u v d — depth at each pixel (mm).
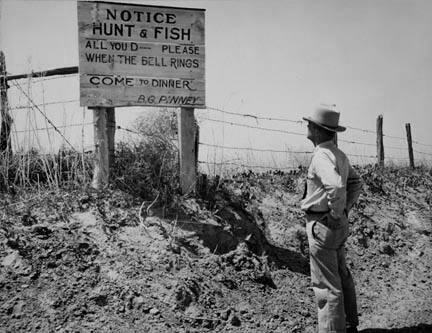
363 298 6051
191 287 5109
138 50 6633
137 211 6094
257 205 7414
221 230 6184
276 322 5047
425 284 6660
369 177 9766
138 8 6617
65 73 6621
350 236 7504
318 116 4512
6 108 6688
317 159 4426
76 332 4332
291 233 6961
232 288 5414
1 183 6348
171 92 6738
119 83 6551
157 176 6621
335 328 4375
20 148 6594
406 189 10008
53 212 5781
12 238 5125
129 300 4781
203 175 7105
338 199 4238
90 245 5324
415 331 5137
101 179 6402
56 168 6445
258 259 5996
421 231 8266
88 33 6449
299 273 6160
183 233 5930
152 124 7363
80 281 4871
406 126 13016
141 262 5281
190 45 6816
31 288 4664
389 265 7062
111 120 6711
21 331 4242
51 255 5059
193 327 4715
